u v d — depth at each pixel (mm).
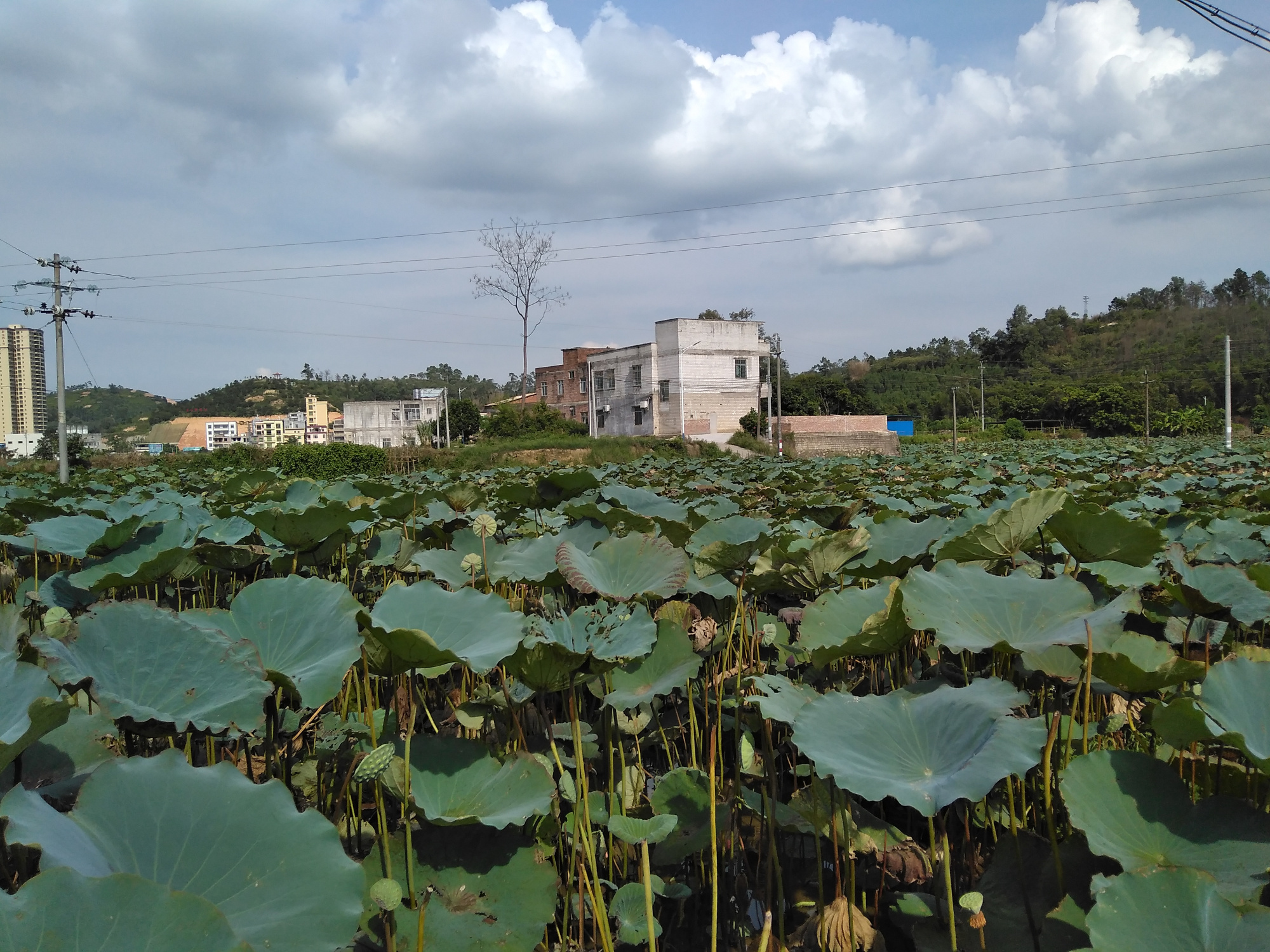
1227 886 1813
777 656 4340
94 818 1709
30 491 10391
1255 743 2057
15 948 1265
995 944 2148
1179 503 7438
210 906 1389
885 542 4418
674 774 3041
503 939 2076
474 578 3871
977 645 2531
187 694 2277
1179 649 3631
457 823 2086
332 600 2680
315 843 1762
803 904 2752
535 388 68375
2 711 1938
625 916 2402
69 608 3811
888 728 2303
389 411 73375
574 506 4641
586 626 2830
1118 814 2031
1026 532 3494
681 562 3371
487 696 3234
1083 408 69375
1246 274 94938
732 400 51031
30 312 25234
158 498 8227
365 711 3631
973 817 2861
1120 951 1655
